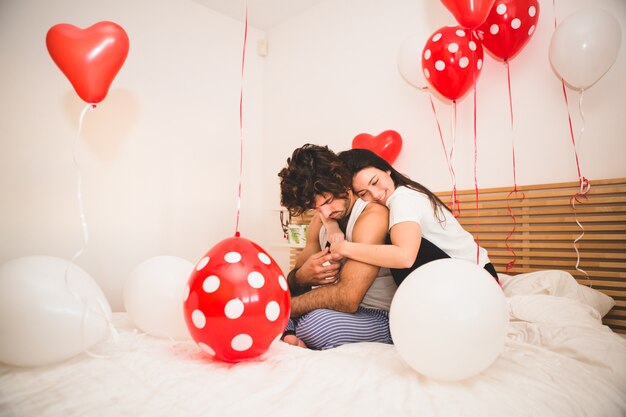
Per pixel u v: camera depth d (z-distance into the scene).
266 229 2.95
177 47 2.53
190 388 0.77
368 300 1.26
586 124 1.59
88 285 1.06
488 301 0.78
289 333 1.25
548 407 0.70
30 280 0.94
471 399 0.71
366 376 0.82
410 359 0.80
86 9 2.14
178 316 1.15
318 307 1.21
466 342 0.74
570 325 1.08
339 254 1.18
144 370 0.88
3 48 1.89
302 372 0.85
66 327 0.93
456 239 1.24
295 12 2.79
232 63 2.84
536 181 1.72
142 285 1.17
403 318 0.80
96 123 2.17
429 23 2.12
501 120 1.83
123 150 2.26
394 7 2.27
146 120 2.37
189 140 2.57
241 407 0.68
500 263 1.80
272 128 2.96
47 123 2.00
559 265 1.63
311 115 2.70
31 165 1.96
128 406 0.70
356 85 2.45
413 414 0.66
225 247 0.97
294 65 2.83
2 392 0.80
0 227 1.88
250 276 0.91
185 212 2.54
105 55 1.37
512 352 0.95
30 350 0.89
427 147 2.10
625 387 0.81
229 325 0.87
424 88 1.89
